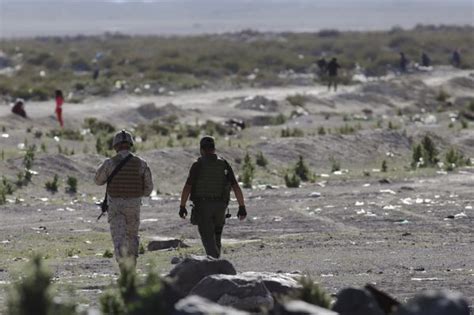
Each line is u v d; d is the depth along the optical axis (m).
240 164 133.50
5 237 81.50
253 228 85.69
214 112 198.62
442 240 74.94
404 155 146.62
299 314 28.86
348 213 93.44
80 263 64.62
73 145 142.38
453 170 132.75
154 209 99.38
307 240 75.69
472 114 189.50
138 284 32.59
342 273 57.44
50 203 103.44
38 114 181.75
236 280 40.03
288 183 118.88
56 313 27.55
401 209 95.81
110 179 53.88
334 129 165.00
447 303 26.62
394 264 61.28
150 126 170.62
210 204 55.44
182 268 42.44
